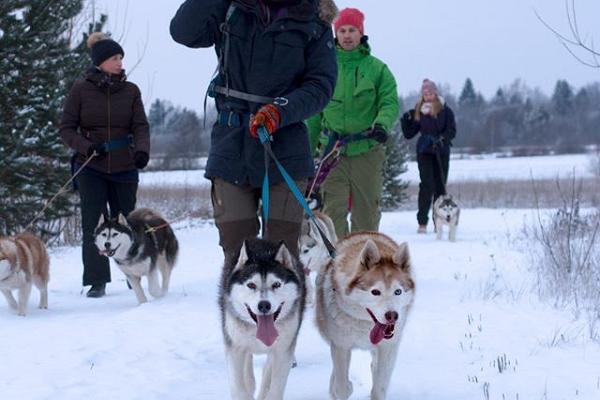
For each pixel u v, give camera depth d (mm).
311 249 7746
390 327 4273
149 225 8117
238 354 4180
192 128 50625
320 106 4453
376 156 7523
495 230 15578
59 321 6820
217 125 4578
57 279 9633
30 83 12219
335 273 4543
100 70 8188
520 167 51969
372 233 5324
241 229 4559
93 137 8164
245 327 4082
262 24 4414
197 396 4555
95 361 5309
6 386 4688
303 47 4457
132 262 7680
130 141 8312
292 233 4609
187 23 4461
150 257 7898
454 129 14703
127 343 5820
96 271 8234
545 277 8250
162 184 23406
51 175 12297
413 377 4926
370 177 7523
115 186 8445
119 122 8211
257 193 4715
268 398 4133
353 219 7695
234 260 4320
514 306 7199
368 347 4469
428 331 6207
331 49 4566
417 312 7012
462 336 6004
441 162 14781
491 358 5316
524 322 6469
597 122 104562
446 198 13695
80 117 8172
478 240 13445
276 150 4516
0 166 11578
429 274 9375
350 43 7402
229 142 4480
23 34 11953
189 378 4941
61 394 4523
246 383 4508
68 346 5715
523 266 9688
